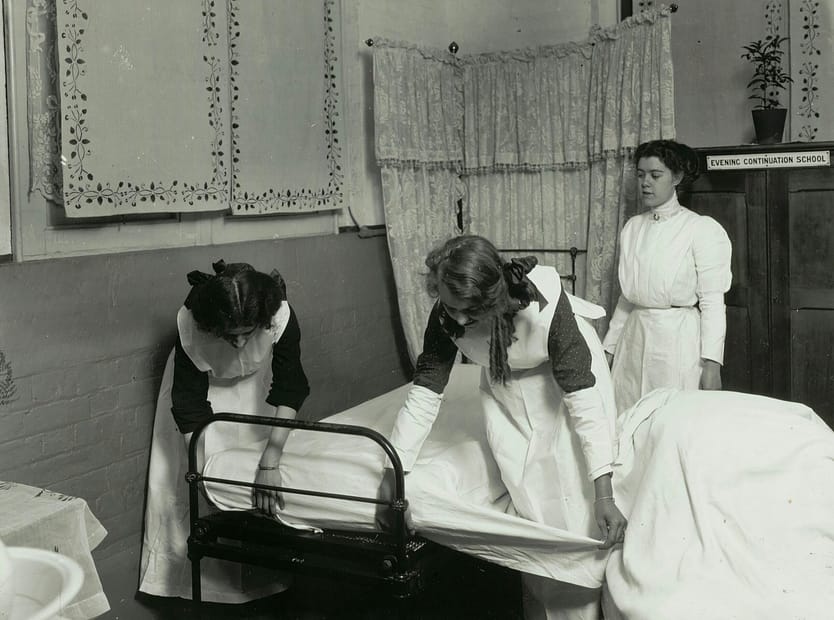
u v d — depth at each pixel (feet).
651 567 8.00
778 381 15.06
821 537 8.04
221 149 12.92
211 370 10.39
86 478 10.91
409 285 16.85
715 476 8.35
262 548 9.50
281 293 9.50
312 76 14.92
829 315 14.53
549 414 9.31
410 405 9.11
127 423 11.43
